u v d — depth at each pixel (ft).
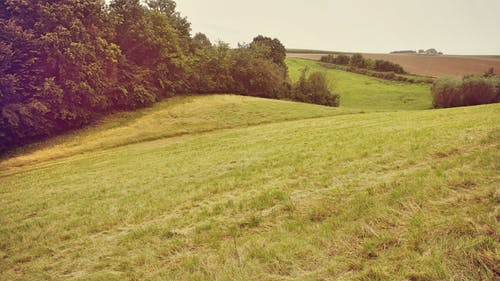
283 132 76.59
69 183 49.44
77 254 21.06
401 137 42.01
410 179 23.34
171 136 95.86
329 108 138.62
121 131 99.91
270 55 251.39
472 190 19.06
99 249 21.35
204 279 14.52
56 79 95.30
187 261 16.56
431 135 39.60
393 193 20.44
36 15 92.84
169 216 26.12
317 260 14.39
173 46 145.69
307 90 200.54
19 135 86.48
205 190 31.55
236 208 24.45
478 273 11.35
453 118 58.39
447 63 278.46
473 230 13.87
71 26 93.97
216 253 17.16
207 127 103.14
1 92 78.79
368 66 295.48
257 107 132.87
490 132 35.24
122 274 16.90
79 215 30.73
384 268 12.54
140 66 132.98
